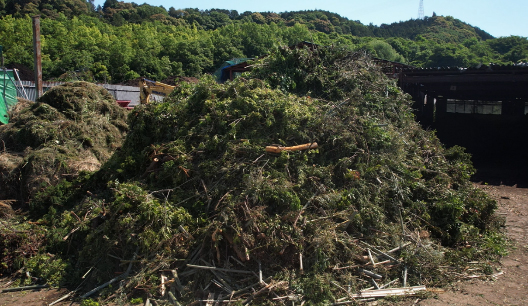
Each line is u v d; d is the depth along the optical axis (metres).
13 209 7.12
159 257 4.72
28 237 5.70
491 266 5.46
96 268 5.01
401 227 5.62
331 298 4.31
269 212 5.10
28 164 7.54
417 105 17.97
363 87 8.05
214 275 4.61
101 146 9.37
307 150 5.99
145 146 7.07
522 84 15.62
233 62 27.08
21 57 31.38
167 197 5.49
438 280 4.94
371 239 5.27
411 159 7.32
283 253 4.71
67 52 34.34
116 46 34.69
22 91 17.86
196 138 6.35
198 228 4.96
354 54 8.95
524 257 5.83
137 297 4.53
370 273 4.80
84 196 6.77
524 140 17.73
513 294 4.62
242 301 4.22
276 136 6.06
